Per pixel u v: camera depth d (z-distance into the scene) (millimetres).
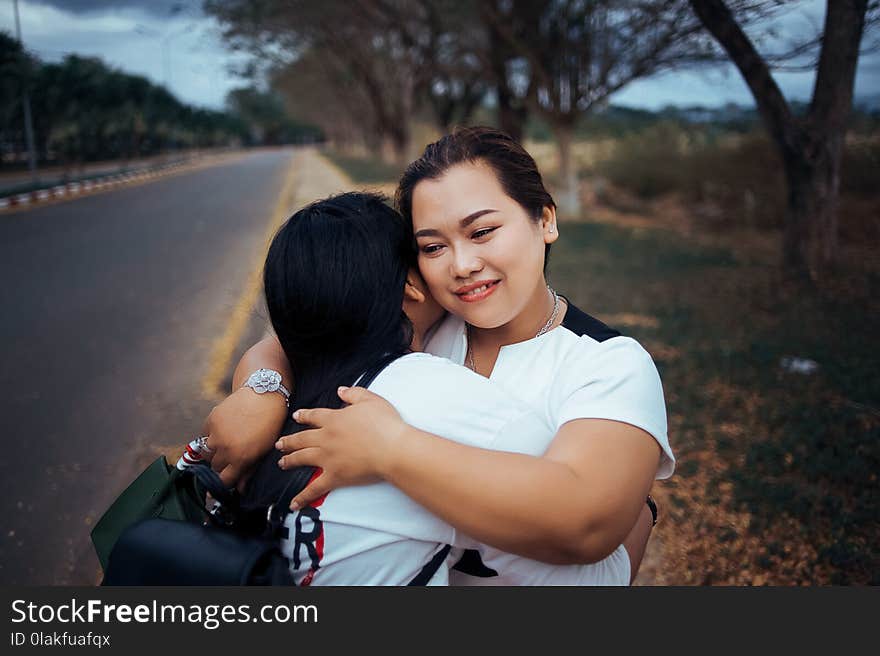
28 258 10914
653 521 1470
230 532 1158
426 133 26844
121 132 42562
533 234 1268
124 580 1142
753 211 13070
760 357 5312
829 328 6062
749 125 13250
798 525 3148
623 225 14266
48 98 31312
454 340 1420
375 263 1207
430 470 1030
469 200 1199
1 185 25281
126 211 17547
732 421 4262
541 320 1338
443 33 15570
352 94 39062
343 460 1091
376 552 1123
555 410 1229
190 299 8070
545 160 22031
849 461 3566
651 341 5906
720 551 3025
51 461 4129
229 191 23516
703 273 8773
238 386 1327
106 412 4840
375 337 1219
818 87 7574
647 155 17266
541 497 1006
